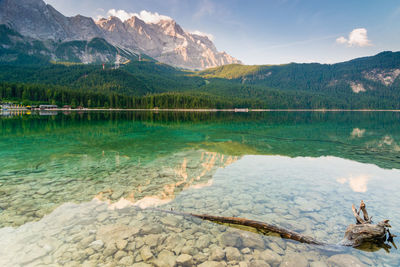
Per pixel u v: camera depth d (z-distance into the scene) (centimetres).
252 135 2689
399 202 777
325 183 975
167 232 579
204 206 739
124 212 684
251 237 569
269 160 1423
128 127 3538
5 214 654
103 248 508
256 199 801
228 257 492
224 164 1311
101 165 1250
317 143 2106
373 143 2100
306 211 712
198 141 2197
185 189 892
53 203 736
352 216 681
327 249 528
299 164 1319
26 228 580
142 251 502
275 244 544
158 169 1184
